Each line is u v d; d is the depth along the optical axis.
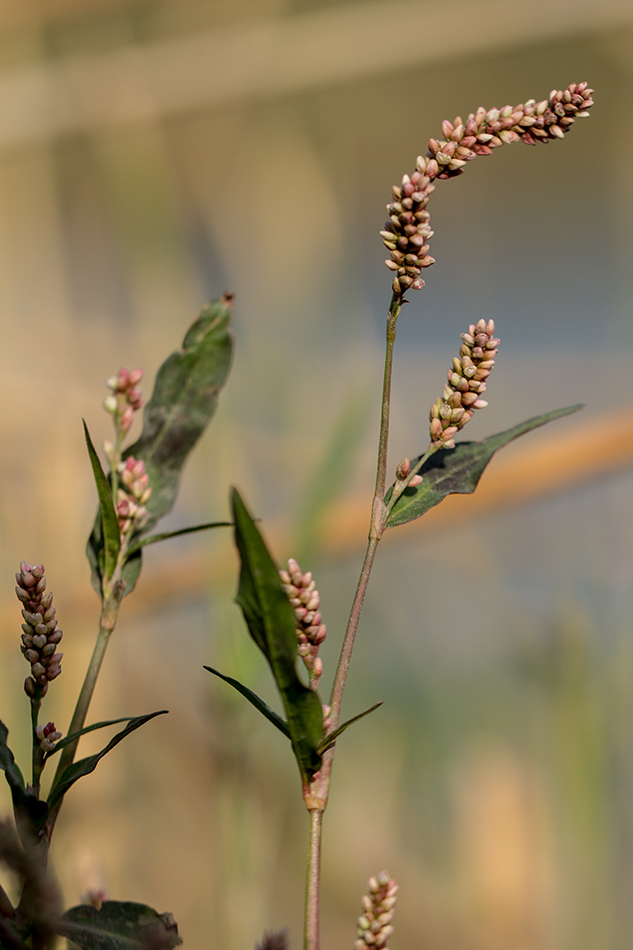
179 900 1.83
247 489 2.28
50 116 2.70
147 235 2.65
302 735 0.98
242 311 2.77
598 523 2.38
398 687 2.36
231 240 2.96
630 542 2.36
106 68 2.75
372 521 1.00
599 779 1.89
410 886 1.94
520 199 4.48
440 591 2.49
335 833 2.04
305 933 0.99
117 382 1.03
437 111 4.48
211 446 1.93
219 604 1.62
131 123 2.69
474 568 2.46
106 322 2.68
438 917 1.89
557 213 4.45
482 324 1.01
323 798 0.99
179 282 2.67
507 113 1.00
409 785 2.21
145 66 2.85
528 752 2.10
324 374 2.67
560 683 1.93
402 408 2.96
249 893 1.59
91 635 1.92
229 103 2.96
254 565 0.97
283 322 2.81
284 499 2.47
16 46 2.85
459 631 2.43
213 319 1.05
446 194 4.09
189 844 1.94
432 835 2.09
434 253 4.23
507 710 2.25
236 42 2.93
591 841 1.87
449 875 1.98
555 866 1.88
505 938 1.84
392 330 1.00
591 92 0.99
